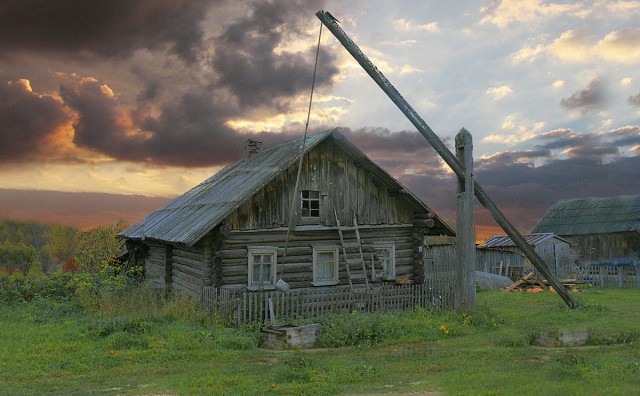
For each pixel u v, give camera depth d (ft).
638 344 43.75
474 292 58.95
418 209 74.64
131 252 92.43
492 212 63.46
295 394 28.50
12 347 40.34
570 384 29.14
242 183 67.72
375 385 31.09
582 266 126.93
